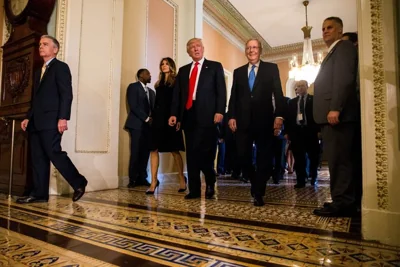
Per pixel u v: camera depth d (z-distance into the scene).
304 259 1.26
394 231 1.46
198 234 1.64
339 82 1.96
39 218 2.03
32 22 3.12
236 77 2.69
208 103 2.85
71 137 3.22
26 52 3.12
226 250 1.38
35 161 2.70
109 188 3.67
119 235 1.62
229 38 8.67
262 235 1.61
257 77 2.55
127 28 4.30
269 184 4.49
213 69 2.90
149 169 4.49
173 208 2.39
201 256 1.30
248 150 2.58
